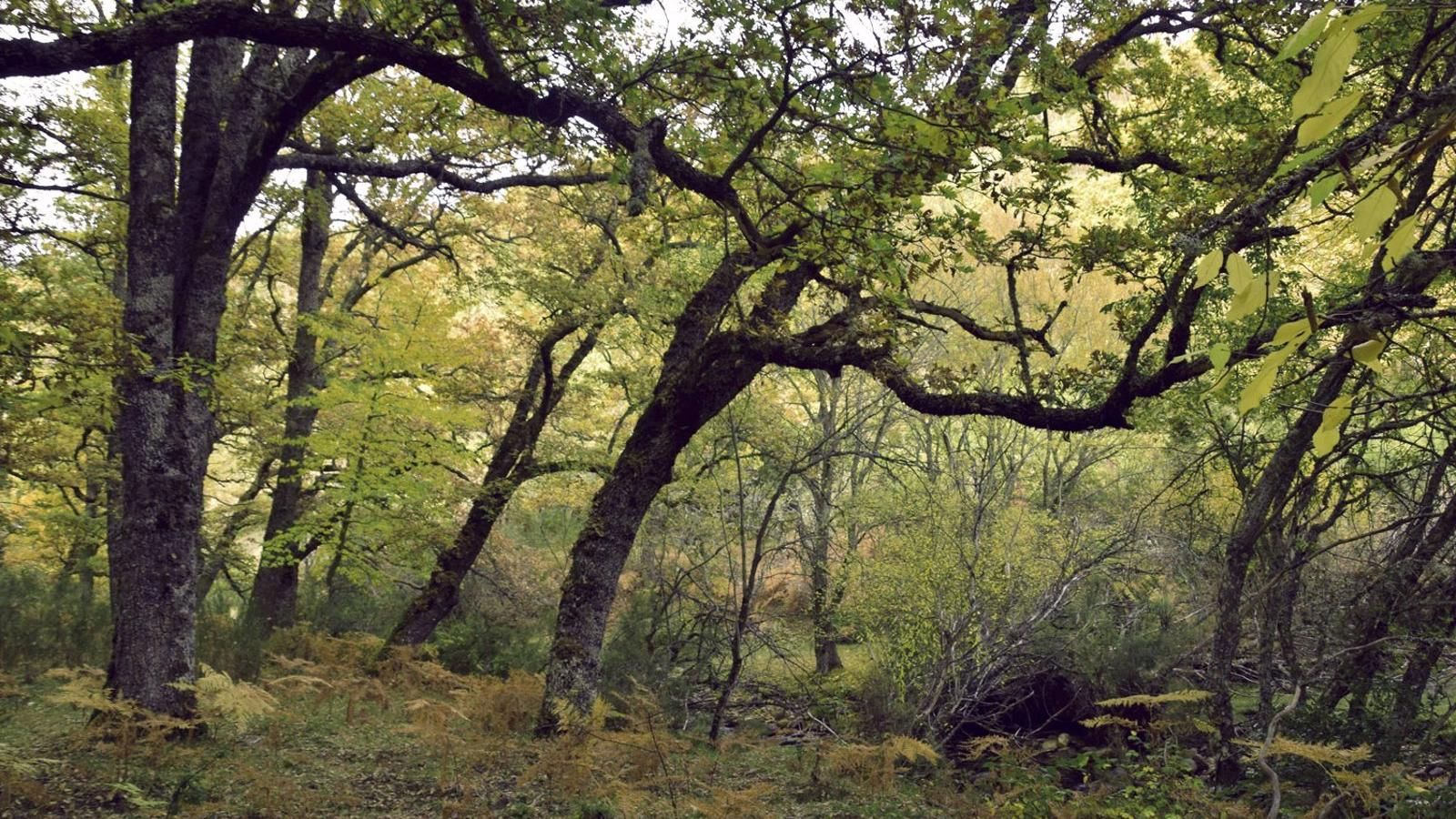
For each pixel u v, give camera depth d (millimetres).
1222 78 9242
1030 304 18797
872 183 5902
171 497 7641
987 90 5695
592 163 8539
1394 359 6371
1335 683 7938
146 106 7953
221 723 7773
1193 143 8523
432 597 13672
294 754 7125
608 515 9711
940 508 13156
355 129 10875
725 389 9664
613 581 9656
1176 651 11703
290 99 7762
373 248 16750
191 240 8078
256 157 7977
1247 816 6496
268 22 5551
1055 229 6977
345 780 6820
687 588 14727
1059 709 11508
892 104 5500
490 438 16750
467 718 8078
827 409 18484
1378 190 1111
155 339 7695
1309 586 9297
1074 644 11711
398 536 13898
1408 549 8344
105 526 14078
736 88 5859
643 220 9391
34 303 7988
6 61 4965
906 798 7852
